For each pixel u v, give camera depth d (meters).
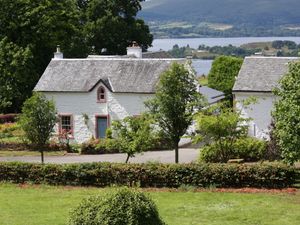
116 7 87.88
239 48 155.25
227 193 27.17
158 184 29.03
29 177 30.72
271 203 25.02
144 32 89.81
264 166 28.05
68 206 25.20
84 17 87.06
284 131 24.91
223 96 62.00
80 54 72.69
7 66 59.09
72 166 30.11
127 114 51.28
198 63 136.62
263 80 46.78
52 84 53.75
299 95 24.84
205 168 28.50
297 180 28.27
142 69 52.25
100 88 52.09
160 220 16.98
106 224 16.14
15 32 65.44
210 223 22.17
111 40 86.38
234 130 33.09
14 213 24.02
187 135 35.00
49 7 67.44
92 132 52.59
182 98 33.66
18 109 66.38
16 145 48.47
